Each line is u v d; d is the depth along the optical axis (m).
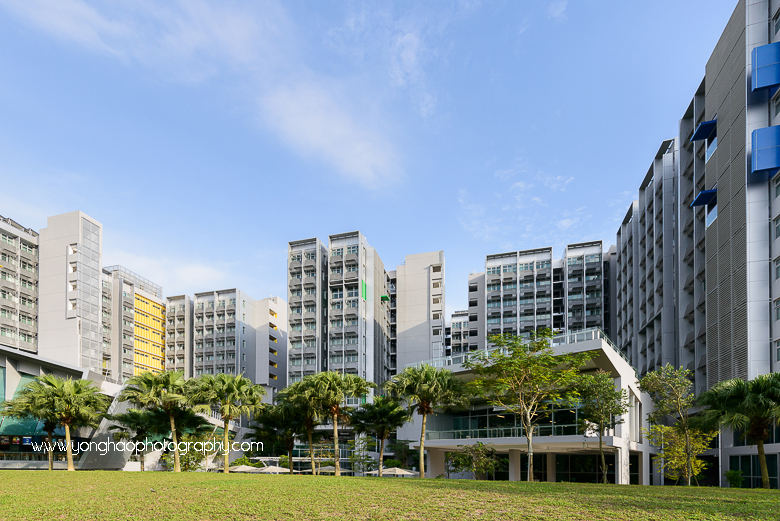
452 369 52.53
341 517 14.45
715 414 29.61
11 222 89.50
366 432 51.53
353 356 95.50
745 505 16.34
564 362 40.06
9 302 83.75
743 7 45.75
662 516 13.97
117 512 16.00
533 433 45.84
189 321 120.12
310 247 104.50
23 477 31.94
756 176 42.91
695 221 58.97
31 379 57.91
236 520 14.34
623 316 96.00
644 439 52.09
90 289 90.88
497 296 108.62
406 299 105.50
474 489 22.42
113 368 97.94
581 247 108.25
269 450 71.81
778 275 40.53
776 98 42.41
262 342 119.94
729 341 45.59
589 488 23.33
